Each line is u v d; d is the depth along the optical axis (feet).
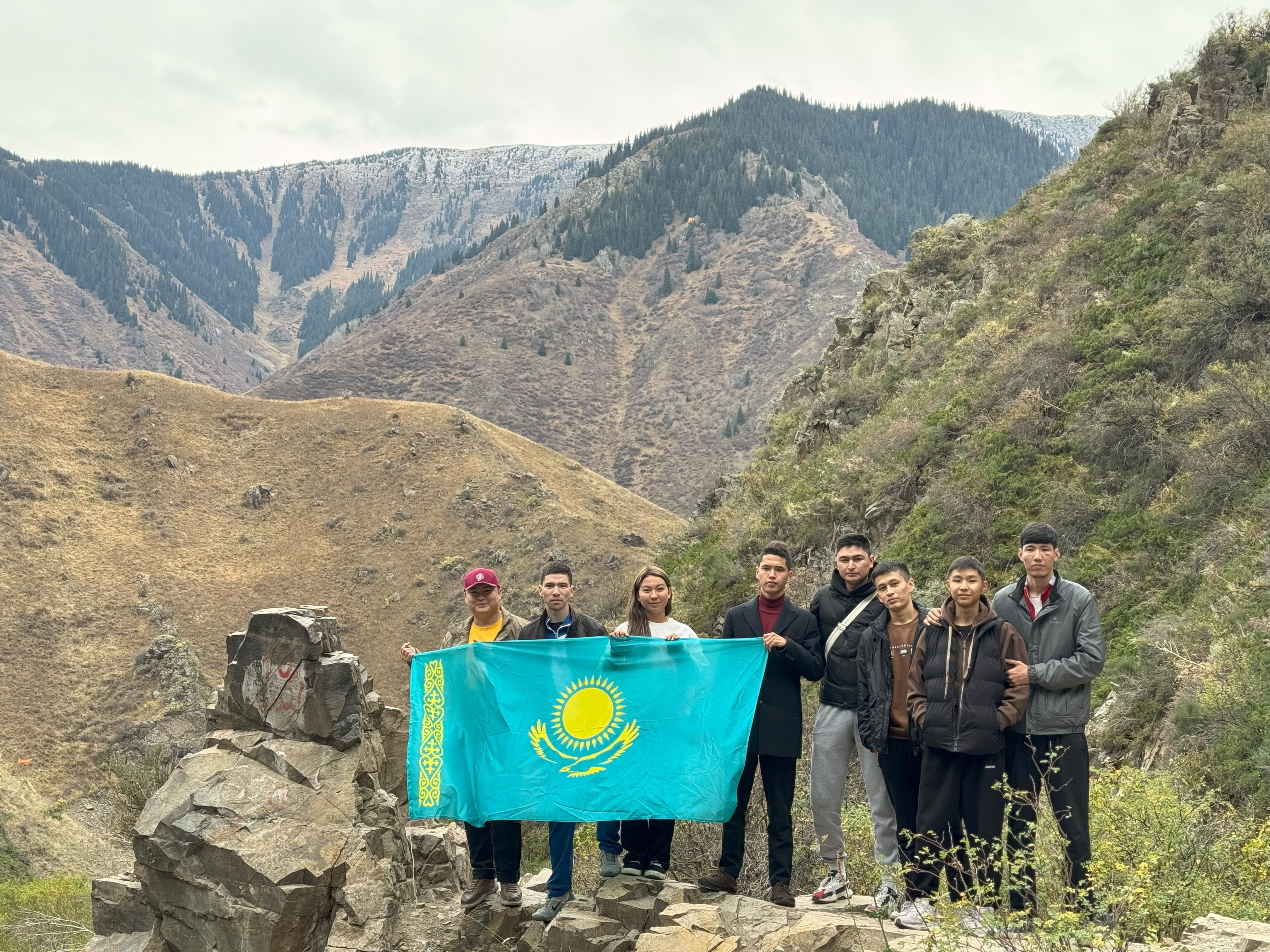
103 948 20.67
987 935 15.40
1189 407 53.31
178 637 299.99
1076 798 18.25
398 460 402.52
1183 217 72.02
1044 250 89.30
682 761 20.90
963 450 68.08
